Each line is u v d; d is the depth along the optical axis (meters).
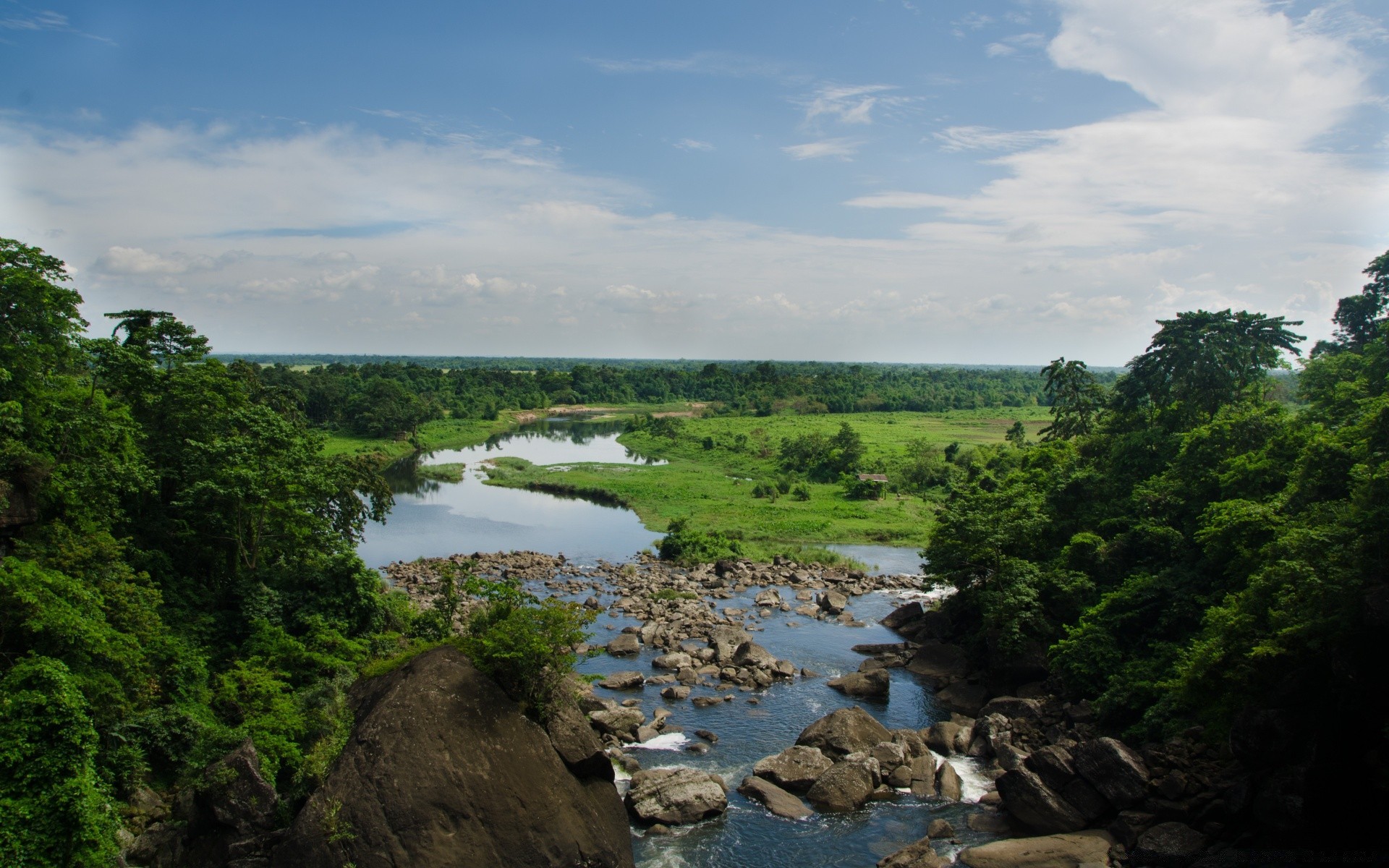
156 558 37.25
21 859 21.62
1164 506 45.56
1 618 25.59
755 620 59.44
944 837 30.19
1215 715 31.33
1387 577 25.69
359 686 28.86
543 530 91.06
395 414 155.38
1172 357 58.12
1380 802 25.42
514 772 25.31
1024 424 192.88
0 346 32.09
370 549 80.94
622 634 52.75
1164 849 26.77
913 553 82.50
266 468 40.47
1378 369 45.53
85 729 23.53
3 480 27.78
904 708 43.22
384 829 23.58
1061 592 44.75
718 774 35.12
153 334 44.34
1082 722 37.06
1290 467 39.47
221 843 26.27
